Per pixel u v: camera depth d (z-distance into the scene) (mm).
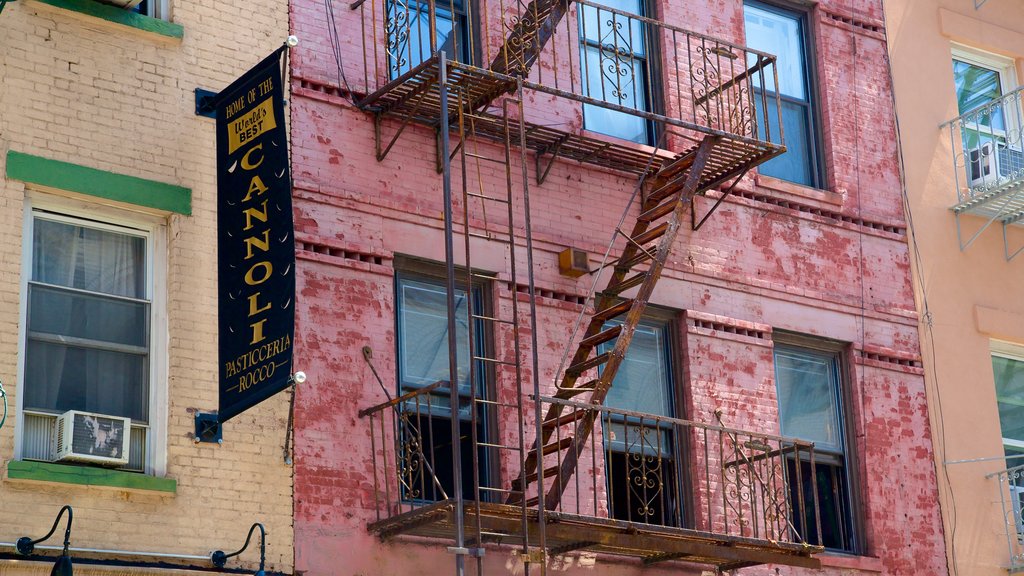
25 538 13219
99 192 14508
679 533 15648
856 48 20438
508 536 15031
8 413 13539
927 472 19094
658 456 15859
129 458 14172
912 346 19547
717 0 19438
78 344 14336
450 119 16641
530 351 16734
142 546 13812
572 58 18141
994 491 19500
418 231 16422
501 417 16344
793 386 18734
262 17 16031
